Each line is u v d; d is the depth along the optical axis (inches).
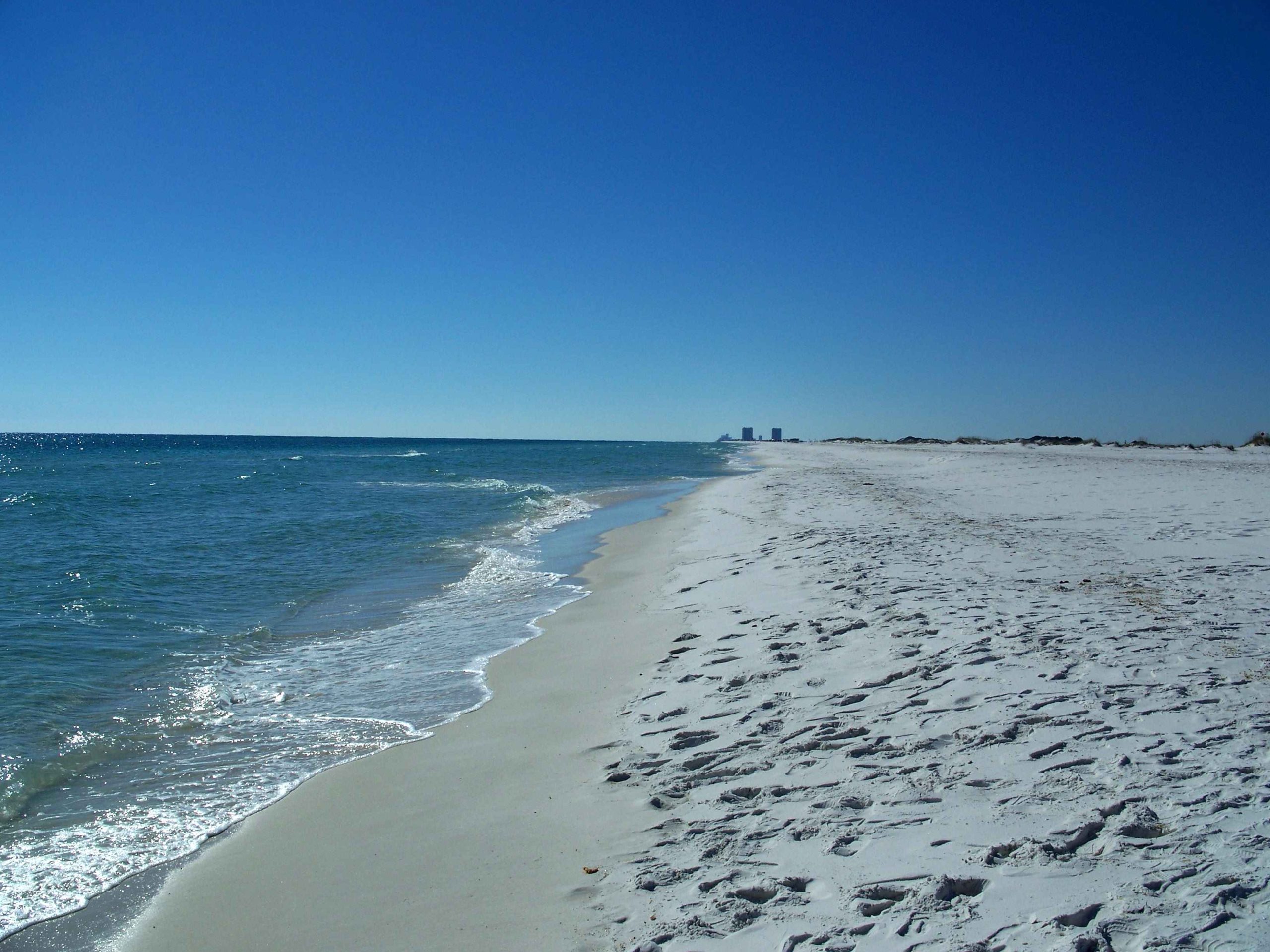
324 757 223.9
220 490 1250.0
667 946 118.3
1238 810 136.9
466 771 205.3
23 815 191.9
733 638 291.0
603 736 215.5
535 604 417.1
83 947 139.6
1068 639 247.9
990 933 110.0
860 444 4662.9
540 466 2217.0
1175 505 641.0
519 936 127.7
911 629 270.5
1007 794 150.6
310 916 143.3
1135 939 105.1
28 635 354.6
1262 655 225.3
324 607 423.8
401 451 4062.5
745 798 165.8
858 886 126.5
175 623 386.0
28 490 1240.2
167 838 179.2
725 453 3641.7
